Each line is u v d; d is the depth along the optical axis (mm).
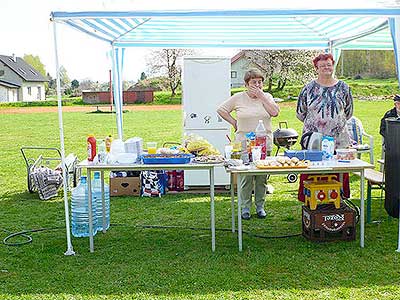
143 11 4676
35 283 4297
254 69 6004
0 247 5324
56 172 7941
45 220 6484
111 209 6988
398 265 4555
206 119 7910
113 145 5312
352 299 3852
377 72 36625
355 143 8156
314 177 5414
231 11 4664
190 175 7980
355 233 5277
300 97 5781
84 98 40719
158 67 42594
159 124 22047
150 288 4141
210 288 4109
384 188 5688
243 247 5141
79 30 6172
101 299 3951
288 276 4332
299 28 7660
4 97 53750
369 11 4684
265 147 5316
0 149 14578
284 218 6301
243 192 6262
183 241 5418
